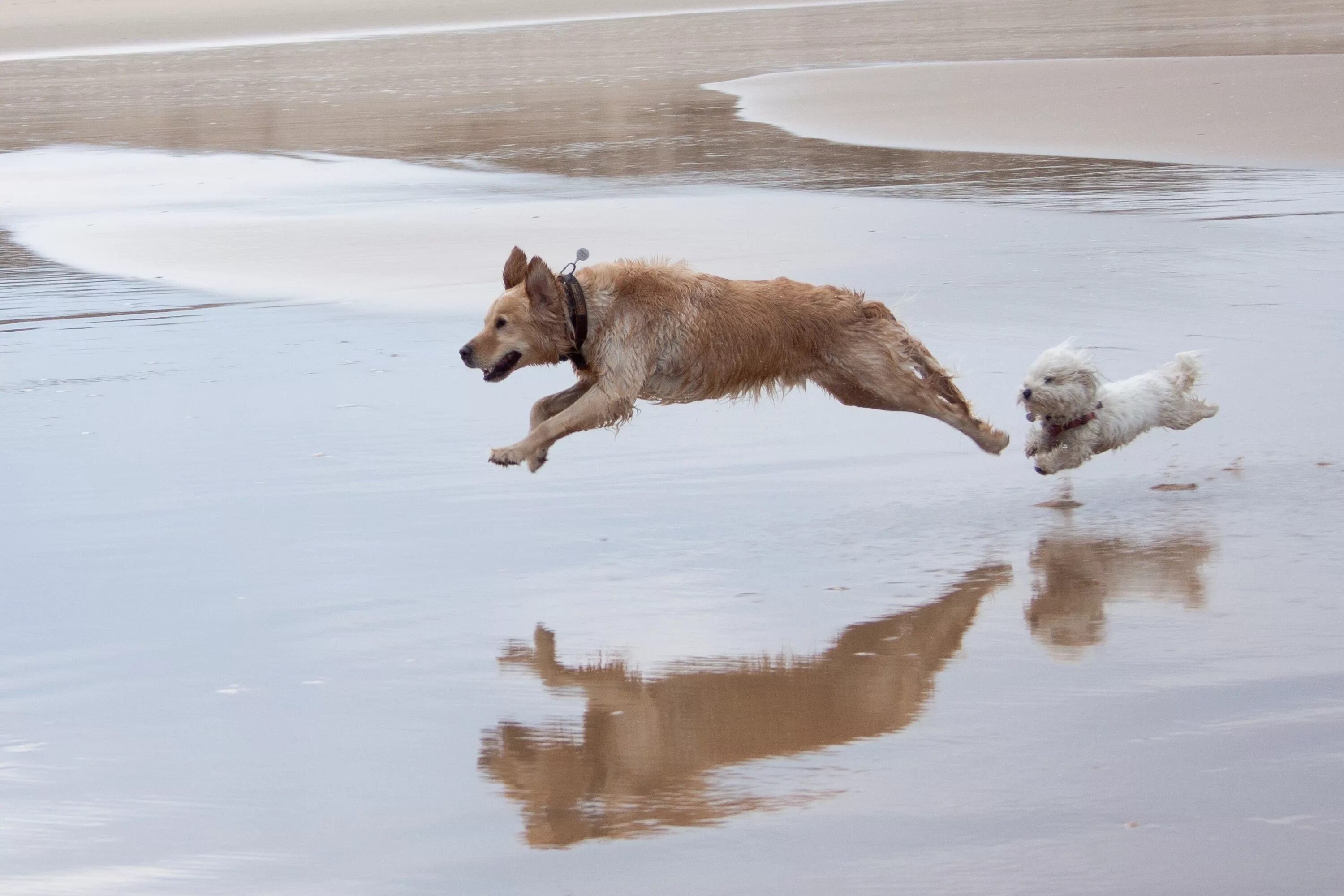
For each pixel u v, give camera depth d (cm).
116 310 1627
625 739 639
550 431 954
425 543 915
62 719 680
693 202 2134
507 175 2486
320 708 685
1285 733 611
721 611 789
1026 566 834
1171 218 1858
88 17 8281
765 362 996
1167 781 576
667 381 984
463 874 533
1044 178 2216
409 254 1861
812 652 727
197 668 738
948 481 1002
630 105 3450
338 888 527
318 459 1095
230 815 583
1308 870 509
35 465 1099
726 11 7375
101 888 532
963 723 638
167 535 942
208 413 1229
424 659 740
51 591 853
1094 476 995
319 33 6931
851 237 1841
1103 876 512
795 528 920
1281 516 888
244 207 2269
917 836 545
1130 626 738
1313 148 2311
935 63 3916
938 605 783
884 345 1012
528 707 678
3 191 2541
